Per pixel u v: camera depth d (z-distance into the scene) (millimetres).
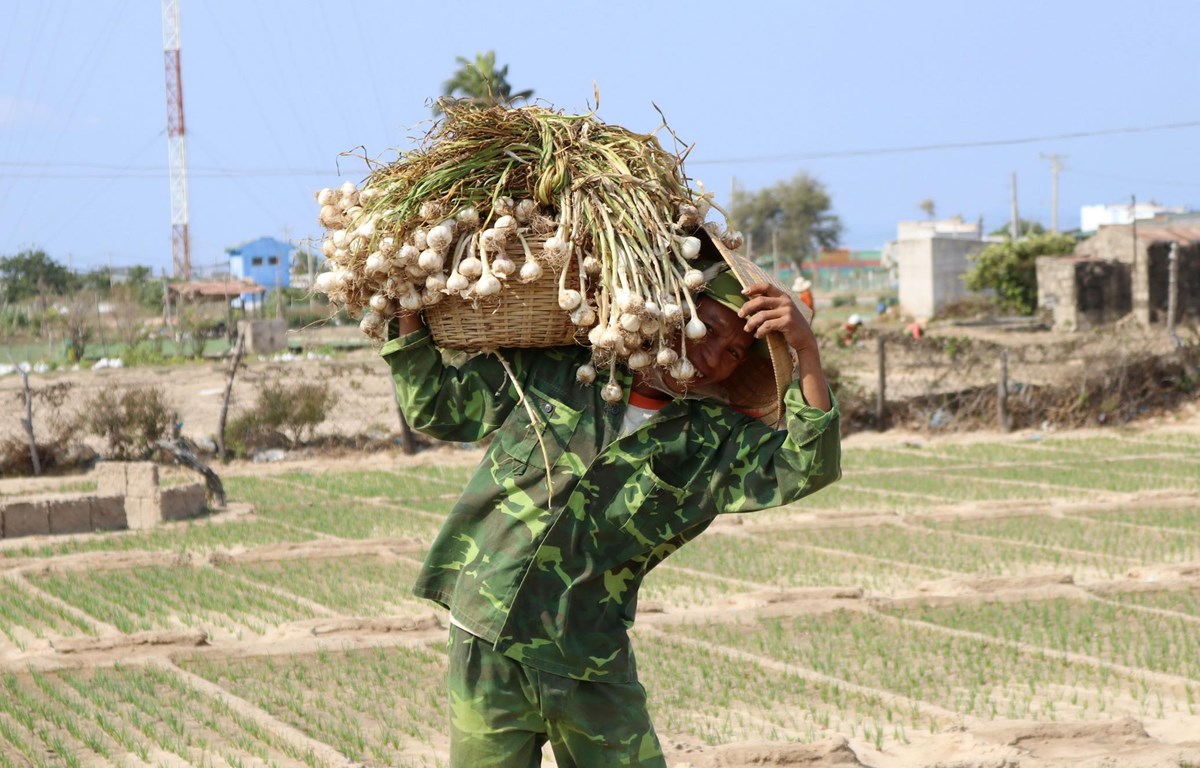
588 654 3939
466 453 22641
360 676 8812
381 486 19125
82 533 15391
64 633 10266
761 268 3932
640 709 4070
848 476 19078
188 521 15930
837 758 6625
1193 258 45312
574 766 4270
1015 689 8508
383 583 12266
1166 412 24812
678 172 4008
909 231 80562
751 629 10273
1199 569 12133
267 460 22000
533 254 3791
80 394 28453
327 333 45844
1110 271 46469
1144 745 6941
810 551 13633
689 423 3936
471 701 3953
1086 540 14172
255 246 81125
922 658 9344
